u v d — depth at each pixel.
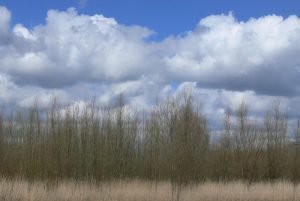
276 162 52.38
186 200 36.41
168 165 42.84
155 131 46.25
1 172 38.03
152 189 37.88
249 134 52.88
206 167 47.34
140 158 45.03
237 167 50.69
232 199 38.03
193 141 44.19
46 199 33.50
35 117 42.16
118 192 36.69
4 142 39.72
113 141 44.41
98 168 42.06
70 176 40.66
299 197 39.66
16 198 32.41
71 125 42.62
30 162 38.97
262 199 38.59
